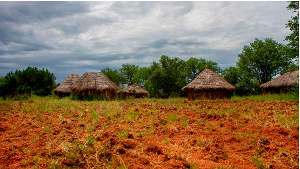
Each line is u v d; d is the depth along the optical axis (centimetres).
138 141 500
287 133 546
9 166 361
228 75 3666
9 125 650
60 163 371
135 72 6181
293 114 780
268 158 413
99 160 383
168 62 3650
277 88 2520
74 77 2338
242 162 395
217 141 513
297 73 2395
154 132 579
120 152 422
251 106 1078
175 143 492
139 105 1209
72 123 663
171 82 3478
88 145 449
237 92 3425
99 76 1947
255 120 712
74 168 362
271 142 493
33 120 718
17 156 399
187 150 448
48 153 407
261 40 3653
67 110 938
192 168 363
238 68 3734
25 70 2184
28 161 379
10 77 1853
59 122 683
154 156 410
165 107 1076
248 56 3684
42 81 2216
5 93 1756
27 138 513
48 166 359
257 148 458
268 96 2061
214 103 1309
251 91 3344
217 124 686
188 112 891
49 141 484
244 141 515
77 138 501
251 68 3734
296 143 482
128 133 525
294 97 1748
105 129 596
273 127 598
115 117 789
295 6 1714
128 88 3095
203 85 1848
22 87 1894
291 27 1766
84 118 752
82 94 1820
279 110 891
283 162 393
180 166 361
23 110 941
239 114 829
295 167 371
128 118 770
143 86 5006
